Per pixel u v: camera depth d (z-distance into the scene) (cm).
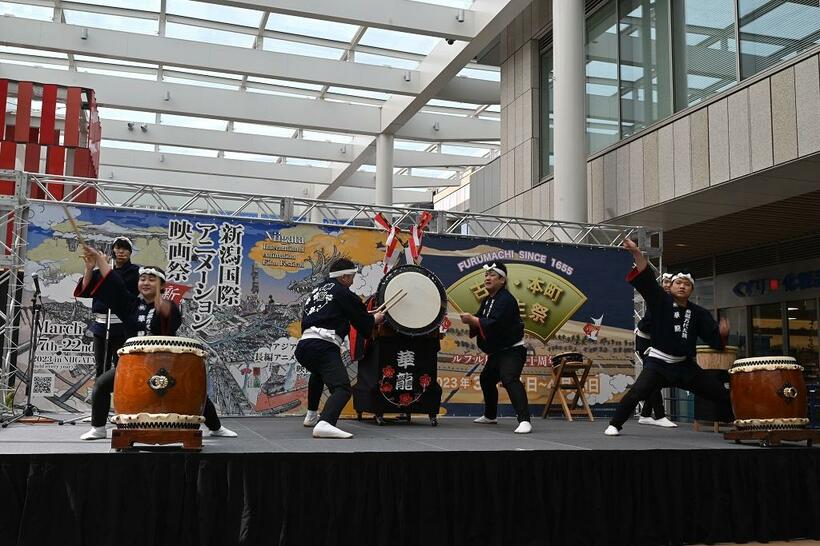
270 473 360
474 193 1458
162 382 362
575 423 693
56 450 361
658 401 672
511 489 394
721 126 816
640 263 514
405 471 378
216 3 993
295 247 736
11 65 1326
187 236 709
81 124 1091
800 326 1124
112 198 1845
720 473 433
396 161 1756
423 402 613
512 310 570
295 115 1419
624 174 980
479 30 1088
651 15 998
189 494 350
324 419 470
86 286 427
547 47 1204
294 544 357
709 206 920
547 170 1184
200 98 1372
